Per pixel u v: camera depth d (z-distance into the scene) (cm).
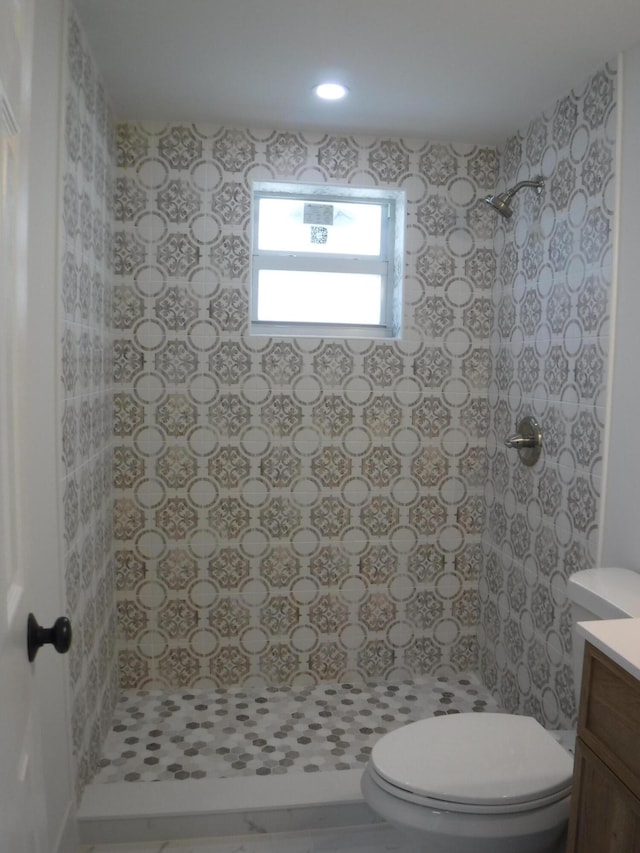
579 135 198
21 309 86
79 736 182
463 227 256
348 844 185
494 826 139
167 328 245
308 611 262
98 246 207
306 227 263
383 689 261
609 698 117
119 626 254
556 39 173
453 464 264
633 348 172
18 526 86
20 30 81
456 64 190
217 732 228
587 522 192
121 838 182
